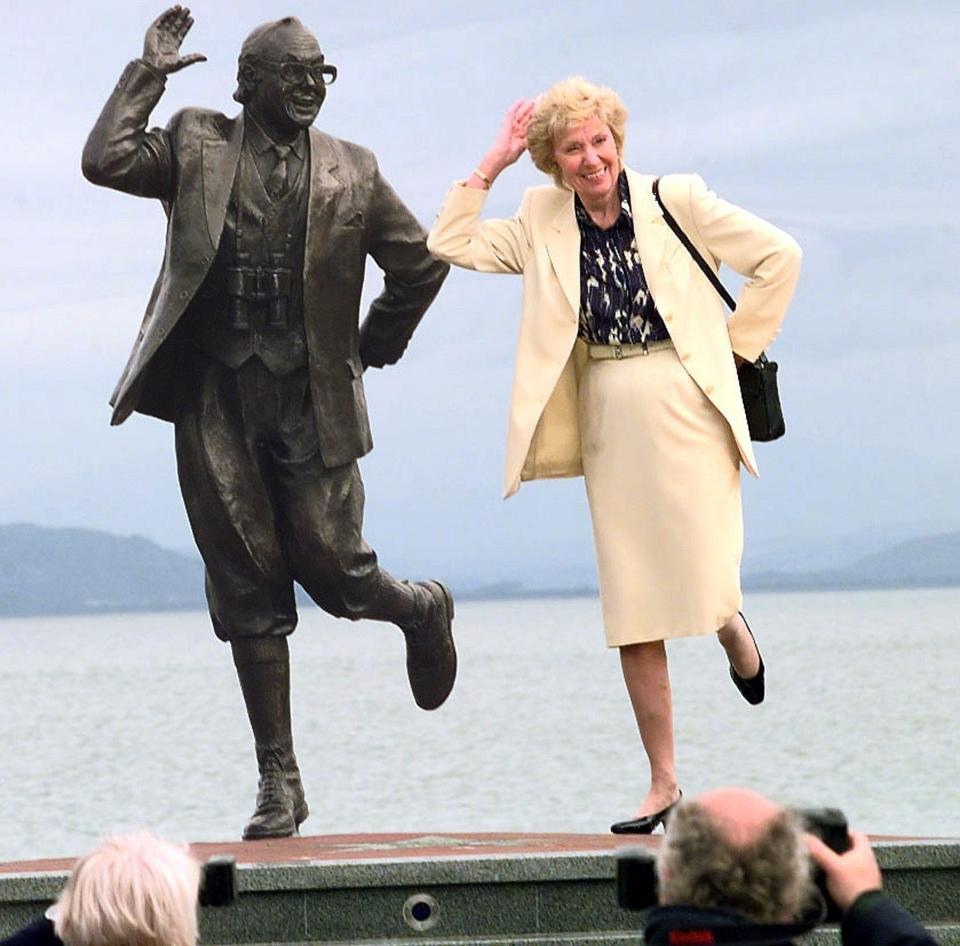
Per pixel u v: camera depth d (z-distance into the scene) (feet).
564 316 45.65
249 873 39.70
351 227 55.47
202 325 55.21
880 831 117.60
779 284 45.16
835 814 25.22
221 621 56.39
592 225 45.85
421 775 175.32
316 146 55.36
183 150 54.44
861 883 24.63
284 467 55.67
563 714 272.92
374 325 57.82
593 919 39.96
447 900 39.96
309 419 55.72
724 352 45.44
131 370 54.03
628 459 45.50
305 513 55.72
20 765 201.16
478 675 444.14
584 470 46.39
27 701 374.43
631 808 140.36
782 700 274.57
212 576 56.18
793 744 192.24
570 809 141.08
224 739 237.66
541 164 45.85
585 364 46.32
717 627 45.37
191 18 54.54
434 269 56.90
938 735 198.08
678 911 23.76
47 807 155.74
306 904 39.83
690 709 259.39
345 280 55.52
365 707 310.24
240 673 56.34
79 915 24.39
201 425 55.36
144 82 54.03
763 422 46.06
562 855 39.96
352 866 39.78
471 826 130.82
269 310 55.06
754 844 23.76
